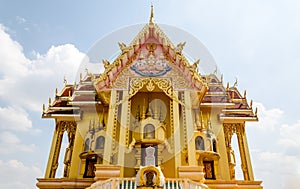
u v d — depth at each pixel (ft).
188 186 25.61
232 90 50.57
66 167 40.91
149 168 24.47
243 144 43.34
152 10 41.57
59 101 46.85
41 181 35.58
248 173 40.42
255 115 44.62
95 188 25.45
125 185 25.68
